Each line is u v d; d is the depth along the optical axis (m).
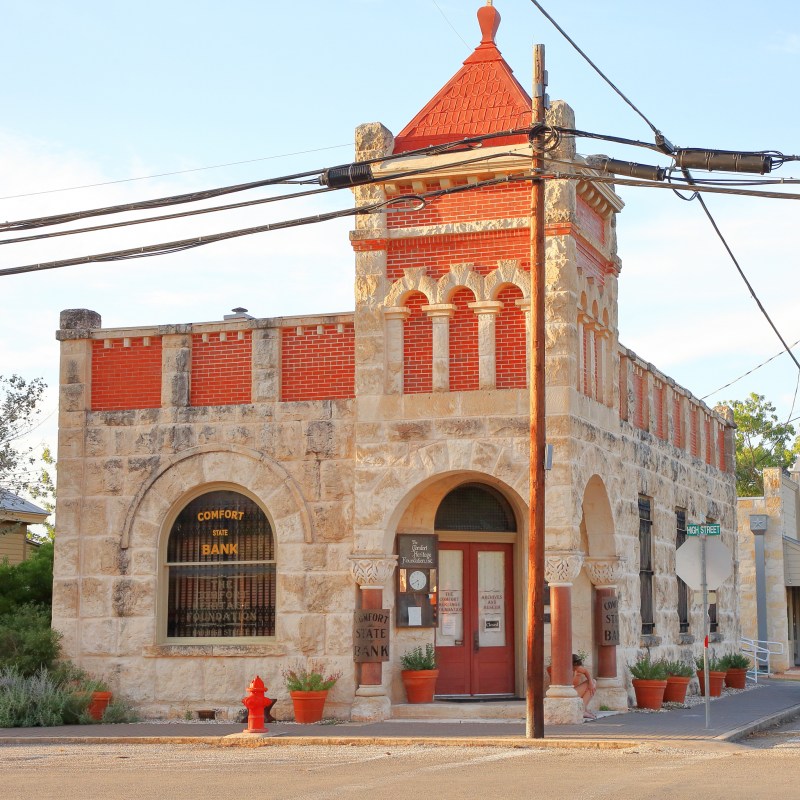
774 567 38.50
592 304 22.09
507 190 21.25
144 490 22.62
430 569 22.25
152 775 14.49
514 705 21.14
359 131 21.91
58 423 23.19
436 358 21.17
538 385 18.48
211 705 21.83
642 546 25.52
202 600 22.45
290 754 16.84
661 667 23.12
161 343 23.06
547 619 22.58
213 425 22.48
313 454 21.97
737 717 21.33
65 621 22.66
